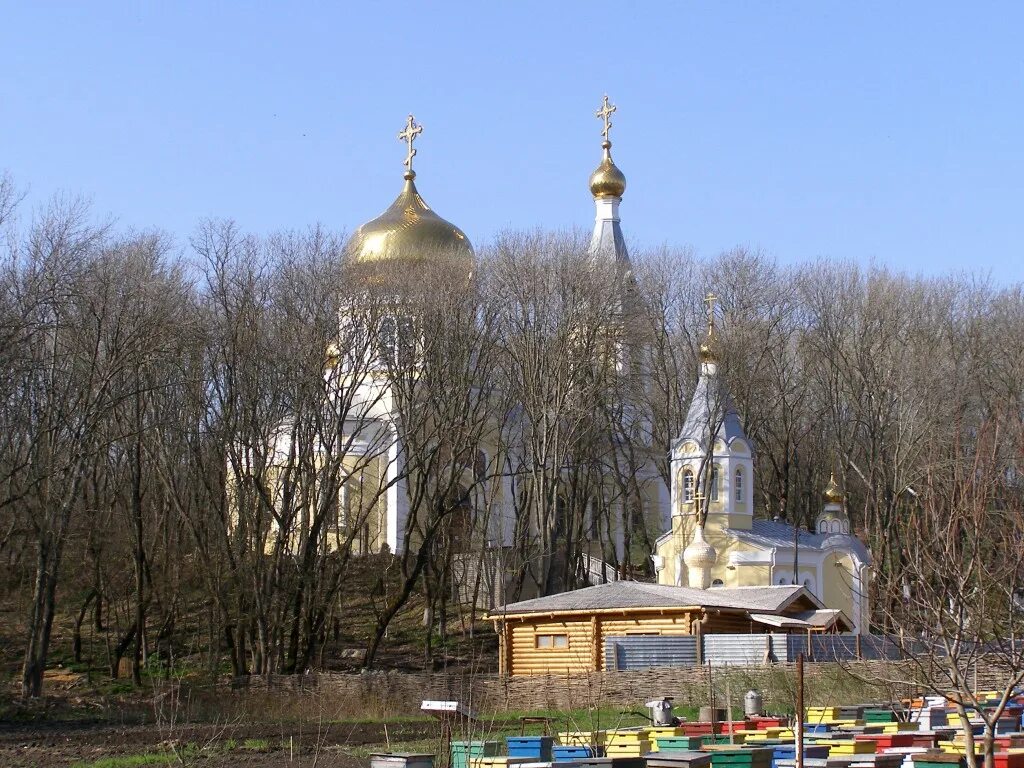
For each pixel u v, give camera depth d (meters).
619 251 84.75
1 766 31.97
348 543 59.97
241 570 56.31
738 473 70.50
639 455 80.25
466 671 60.12
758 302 81.75
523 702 46.09
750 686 42.34
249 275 59.97
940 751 25.02
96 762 32.25
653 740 29.42
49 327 49.94
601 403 71.81
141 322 54.25
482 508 76.44
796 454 85.38
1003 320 79.25
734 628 52.53
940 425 64.69
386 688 47.69
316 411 59.91
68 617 65.75
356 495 74.62
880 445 74.62
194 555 62.00
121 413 59.62
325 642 60.09
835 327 81.62
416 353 64.94
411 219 78.31
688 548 66.25
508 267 70.00
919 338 77.06
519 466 72.25
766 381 80.06
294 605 58.47
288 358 59.00
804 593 55.81
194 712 45.12
